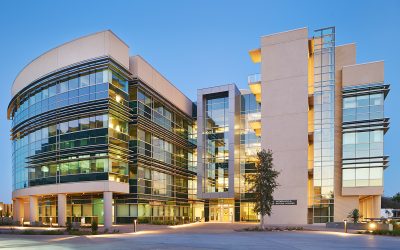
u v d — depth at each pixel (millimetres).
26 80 45781
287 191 40656
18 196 47281
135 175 40906
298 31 42875
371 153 39594
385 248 16547
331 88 41969
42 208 45781
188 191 56688
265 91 43469
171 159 51031
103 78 37531
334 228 32625
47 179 41375
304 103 41531
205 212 54031
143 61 43000
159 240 20953
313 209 40344
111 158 37219
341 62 43750
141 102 42562
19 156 49094
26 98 46906
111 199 36469
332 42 42719
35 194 42312
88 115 38375
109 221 35938
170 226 38281
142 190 41906
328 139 41156
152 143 45312
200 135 53594
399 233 24984
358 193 39188
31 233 25719
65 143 39875
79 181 38094
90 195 40312
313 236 24234
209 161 52719
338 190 40469
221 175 51688
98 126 37656
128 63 41000
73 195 41625
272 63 43688
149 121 44031
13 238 22188
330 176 40406
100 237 23125
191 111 58812
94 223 27562
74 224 35219
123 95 39938
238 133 53031
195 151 59719
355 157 40062
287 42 43281
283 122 42125
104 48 37438
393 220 34469
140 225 37656
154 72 45812
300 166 40594
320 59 42938
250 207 50750
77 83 39281
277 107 42688
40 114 42656
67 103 39750
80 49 38875
